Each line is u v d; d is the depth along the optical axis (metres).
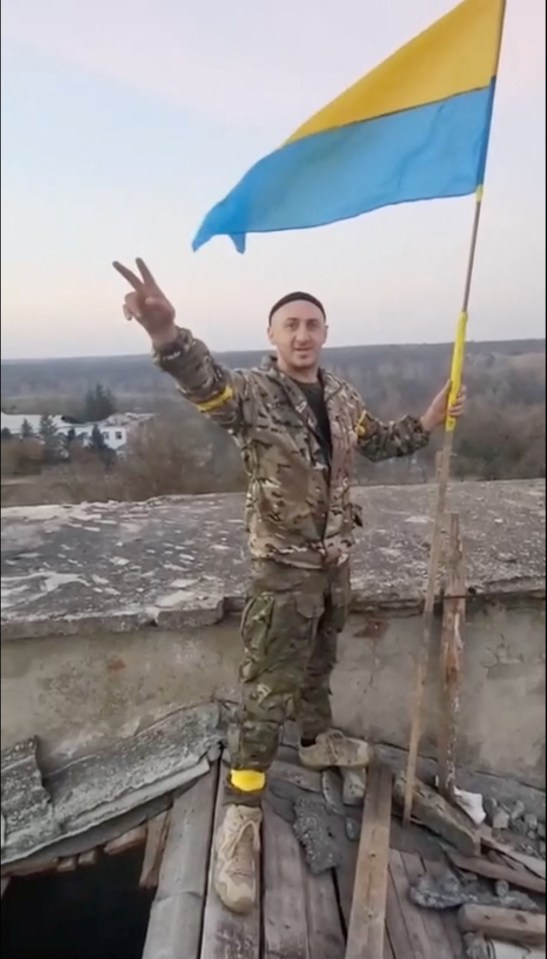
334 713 3.70
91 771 3.39
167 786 3.25
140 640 3.47
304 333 2.48
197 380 2.25
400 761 3.61
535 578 3.68
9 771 3.35
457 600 3.51
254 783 2.73
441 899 2.92
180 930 2.50
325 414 2.59
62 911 3.75
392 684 3.70
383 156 2.60
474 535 4.30
